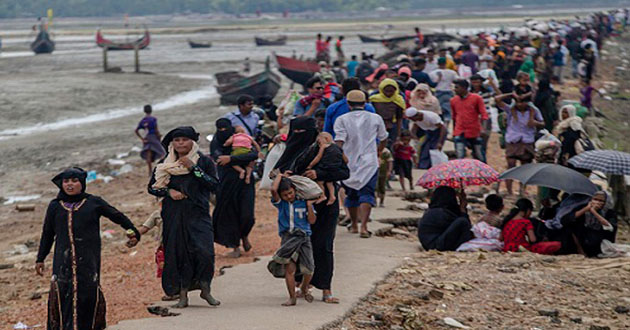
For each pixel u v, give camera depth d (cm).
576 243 1980
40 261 1338
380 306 1462
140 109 6638
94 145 4722
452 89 3662
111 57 14675
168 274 1438
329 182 1481
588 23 11212
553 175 2020
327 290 1458
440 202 2012
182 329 1277
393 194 2623
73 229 1302
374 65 5853
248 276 1691
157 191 1423
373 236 2084
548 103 3322
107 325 1445
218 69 11319
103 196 3428
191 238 1432
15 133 5347
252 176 2039
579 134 2588
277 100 6900
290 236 1412
